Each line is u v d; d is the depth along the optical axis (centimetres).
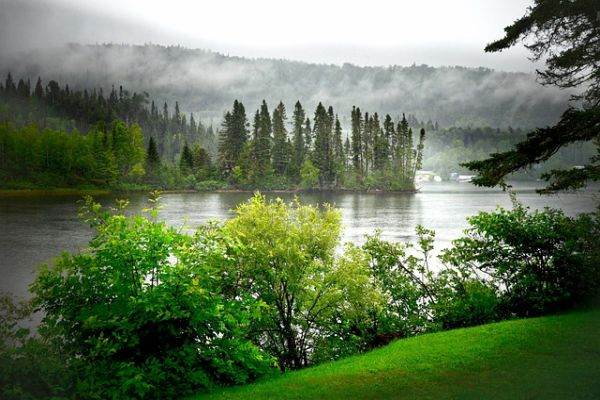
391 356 927
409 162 14888
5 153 11719
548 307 1203
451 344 955
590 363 782
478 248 1341
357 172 14525
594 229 1191
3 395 637
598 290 1163
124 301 827
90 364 768
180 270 835
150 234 868
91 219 902
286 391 779
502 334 984
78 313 822
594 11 1032
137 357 814
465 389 722
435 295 1373
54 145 12038
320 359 1255
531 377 743
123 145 13300
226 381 891
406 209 7831
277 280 1227
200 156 14288
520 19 1109
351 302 1288
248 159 13662
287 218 1355
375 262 1479
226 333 920
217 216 6444
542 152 999
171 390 788
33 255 3478
